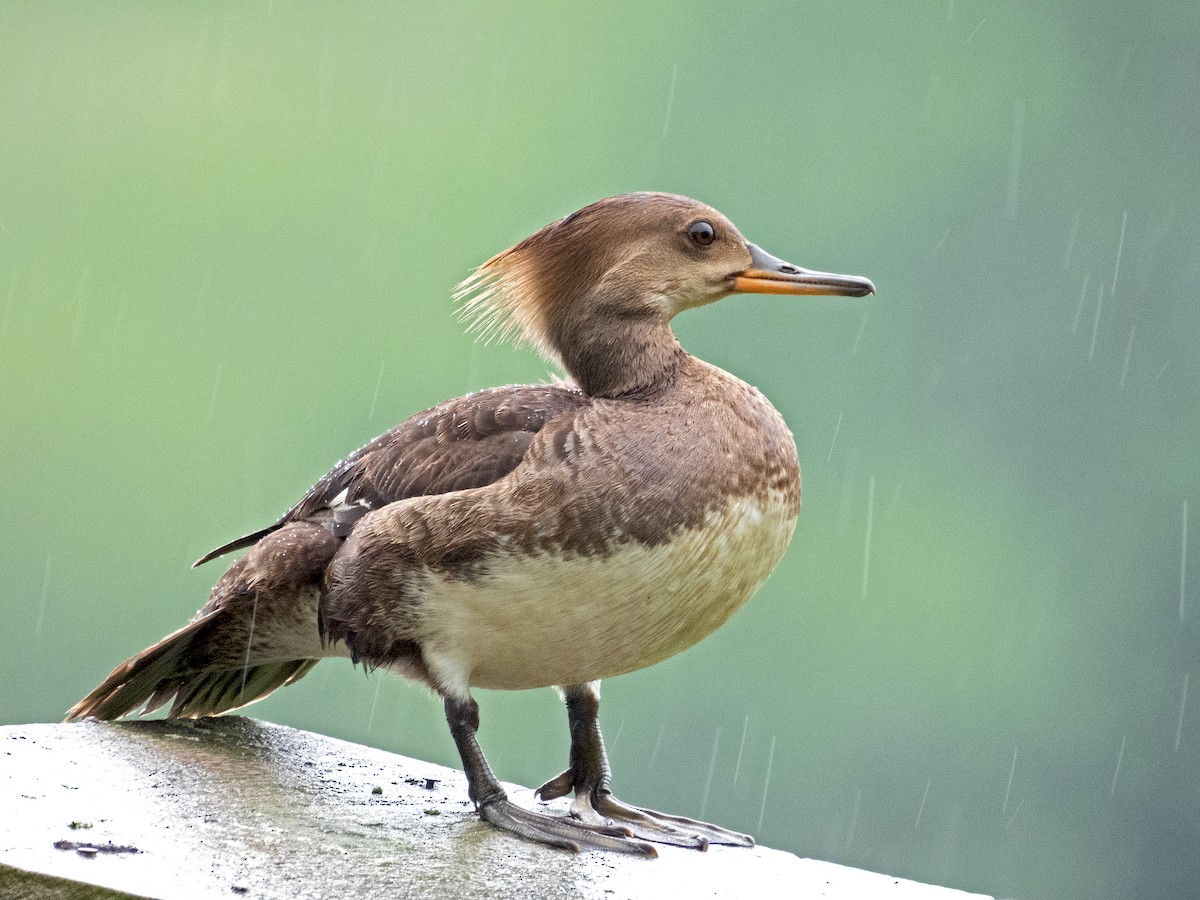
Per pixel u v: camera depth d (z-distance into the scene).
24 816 5.44
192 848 5.34
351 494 6.41
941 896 5.87
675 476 5.91
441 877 5.34
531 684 6.35
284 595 6.45
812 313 18.92
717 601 6.10
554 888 5.35
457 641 6.05
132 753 6.34
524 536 5.84
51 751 6.22
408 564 5.99
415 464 6.25
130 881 4.95
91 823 5.46
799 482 6.31
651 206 6.56
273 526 6.78
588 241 6.54
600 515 5.84
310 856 5.41
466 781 6.64
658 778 15.78
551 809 6.56
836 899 5.70
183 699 6.97
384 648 6.13
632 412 6.11
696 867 5.90
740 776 16.16
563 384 6.70
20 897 4.93
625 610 5.95
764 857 6.21
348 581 6.11
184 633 6.52
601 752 6.62
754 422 6.18
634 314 6.46
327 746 6.86
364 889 5.16
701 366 6.39
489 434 6.21
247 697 7.11
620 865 5.74
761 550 6.13
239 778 6.23
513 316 6.79
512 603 5.91
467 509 5.89
